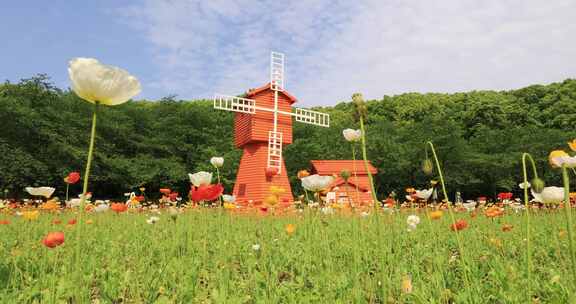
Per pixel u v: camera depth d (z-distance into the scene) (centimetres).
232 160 4056
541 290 362
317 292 362
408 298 337
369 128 4959
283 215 1045
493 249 577
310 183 425
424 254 546
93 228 797
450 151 4128
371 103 6209
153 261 517
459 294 336
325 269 430
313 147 4306
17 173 3288
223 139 4653
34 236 623
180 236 597
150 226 812
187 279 406
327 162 2648
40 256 524
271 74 2445
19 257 484
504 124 5022
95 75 181
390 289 356
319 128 4991
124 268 470
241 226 841
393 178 4388
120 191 4338
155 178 4216
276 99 2430
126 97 196
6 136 3528
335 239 613
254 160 2389
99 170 3859
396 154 4228
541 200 242
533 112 5169
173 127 4659
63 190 3941
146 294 369
